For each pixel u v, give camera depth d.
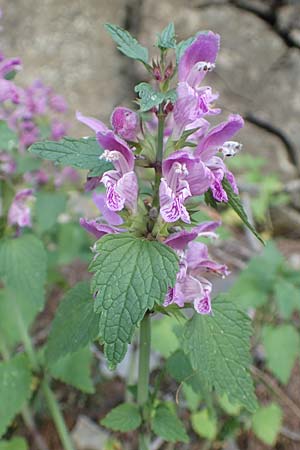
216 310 0.16
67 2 0.47
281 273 0.29
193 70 0.15
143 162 0.15
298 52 0.47
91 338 0.17
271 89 0.47
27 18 0.47
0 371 0.21
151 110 0.15
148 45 0.47
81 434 0.26
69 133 0.49
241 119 0.14
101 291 0.13
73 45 0.48
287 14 0.46
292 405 0.28
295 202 0.47
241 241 0.42
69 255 0.32
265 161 0.47
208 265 0.16
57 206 0.29
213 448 0.26
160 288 0.13
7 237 0.22
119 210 0.14
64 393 0.29
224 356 0.16
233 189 0.15
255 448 0.26
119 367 0.29
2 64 0.22
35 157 0.28
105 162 0.15
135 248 0.14
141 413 0.18
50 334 0.17
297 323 0.33
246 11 0.46
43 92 0.30
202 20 0.47
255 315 0.31
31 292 0.21
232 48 0.47
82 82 0.49
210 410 0.24
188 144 0.15
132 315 0.13
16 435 0.26
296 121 0.48
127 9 0.48
